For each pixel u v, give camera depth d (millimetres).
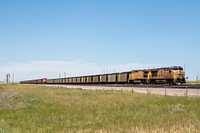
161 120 19312
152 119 20000
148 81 64250
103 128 17016
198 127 15789
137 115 22156
